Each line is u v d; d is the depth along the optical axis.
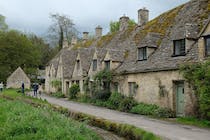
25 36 72.88
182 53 21.02
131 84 26.11
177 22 25.70
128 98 24.72
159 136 11.69
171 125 16.16
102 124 15.28
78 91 35.91
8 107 18.41
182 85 20.42
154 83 22.72
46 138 11.09
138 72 24.56
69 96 36.41
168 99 21.19
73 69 40.41
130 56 28.88
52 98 36.91
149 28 30.08
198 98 18.17
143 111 21.73
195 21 22.84
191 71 18.56
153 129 14.38
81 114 17.33
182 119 18.41
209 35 18.45
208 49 18.67
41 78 73.31
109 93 28.55
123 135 13.16
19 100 25.72
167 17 28.36
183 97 20.22
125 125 13.48
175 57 21.50
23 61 68.69
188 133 13.53
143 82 24.09
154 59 23.84
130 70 25.73
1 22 72.06
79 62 37.84
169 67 20.91
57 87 45.00
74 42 55.28
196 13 23.84
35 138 11.20
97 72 31.03
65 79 42.00
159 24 28.67
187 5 26.73
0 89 44.09
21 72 55.44
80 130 12.56
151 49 25.08
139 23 33.78
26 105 20.30
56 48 71.62
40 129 12.07
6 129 12.27
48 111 16.77
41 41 83.19
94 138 12.40
